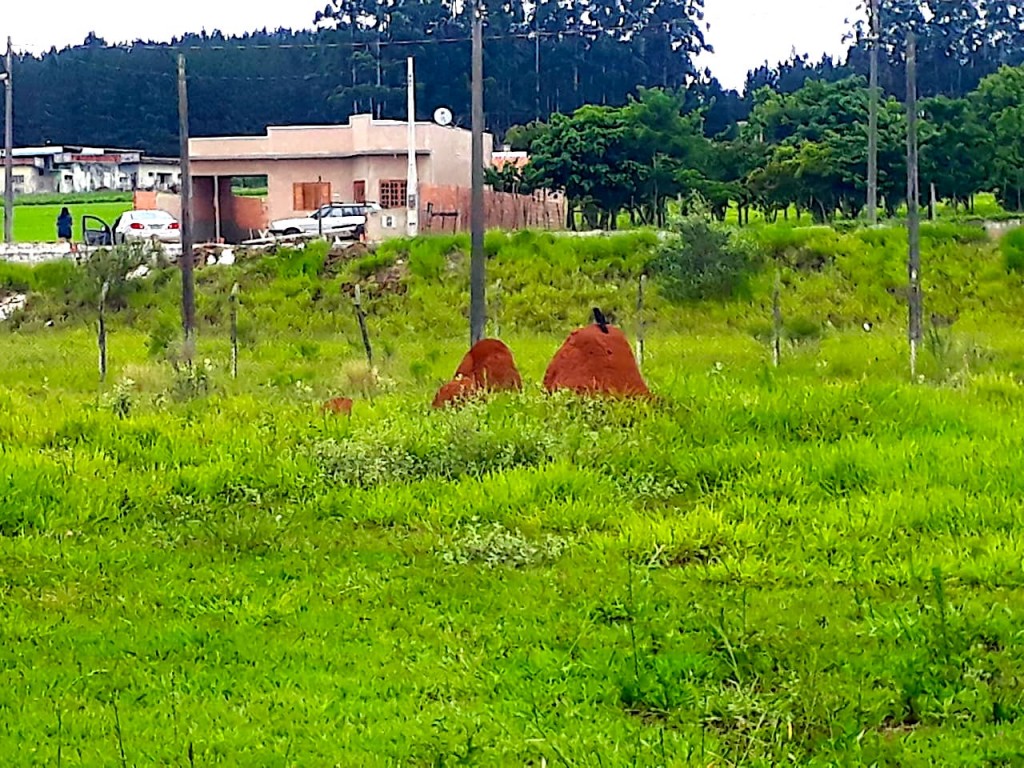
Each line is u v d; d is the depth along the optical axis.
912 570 8.57
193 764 5.61
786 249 31.92
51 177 81.38
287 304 31.73
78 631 7.66
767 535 9.60
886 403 13.83
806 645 7.13
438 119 45.88
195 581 8.73
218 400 16.22
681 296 30.52
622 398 13.93
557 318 30.36
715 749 5.87
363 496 10.89
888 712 6.29
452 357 23.83
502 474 11.25
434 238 33.44
